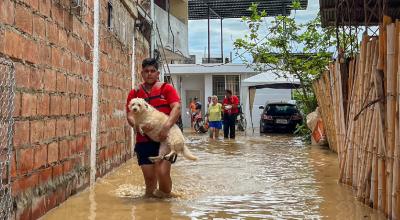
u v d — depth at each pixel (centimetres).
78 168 611
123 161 920
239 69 2647
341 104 691
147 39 1291
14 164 407
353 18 996
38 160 466
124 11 923
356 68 619
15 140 409
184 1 2292
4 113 378
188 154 590
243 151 1205
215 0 2600
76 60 599
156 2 2038
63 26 544
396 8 1040
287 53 1609
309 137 1475
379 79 488
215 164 936
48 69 494
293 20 1614
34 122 455
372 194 520
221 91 2727
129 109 582
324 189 646
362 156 565
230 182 718
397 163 434
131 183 705
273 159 1019
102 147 742
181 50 2123
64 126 550
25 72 432
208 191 643
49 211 502
